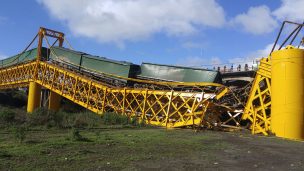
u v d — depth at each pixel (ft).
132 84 142.00
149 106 124.36
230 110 108.88
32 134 71.15
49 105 197.98
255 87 105.29
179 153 54.13
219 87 110.63
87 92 153.58
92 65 156.56
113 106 138.51
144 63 138.00
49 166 39.83
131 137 73.72
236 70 165.78
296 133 90.12
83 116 111.04
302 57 92.79
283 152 60.85
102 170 39.17
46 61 189.16
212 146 64.75
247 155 55.47
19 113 93.35
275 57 96.48
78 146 56.08
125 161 44.93
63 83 167.94
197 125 106.32
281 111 92.17
